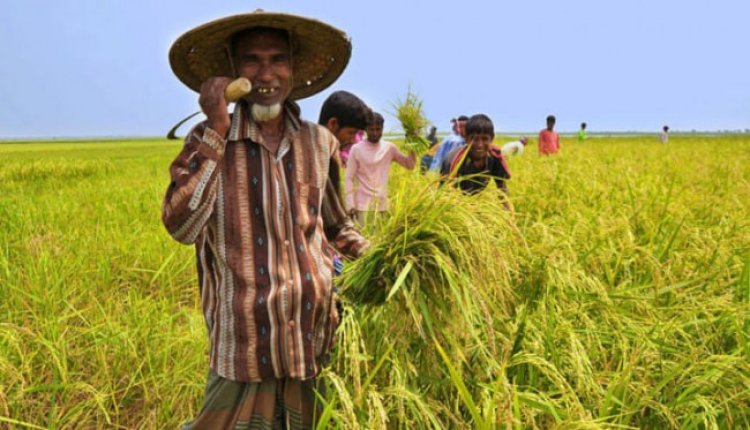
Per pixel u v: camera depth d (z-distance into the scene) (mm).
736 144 26391
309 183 2322
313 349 2307
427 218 2555
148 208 8891
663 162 12648
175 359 3605
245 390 2271
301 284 2227
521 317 3006
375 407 2340
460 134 8680
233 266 2178
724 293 3732
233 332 2197
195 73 2469
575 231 4500
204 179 2027
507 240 3055
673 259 4039
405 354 2635
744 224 4734
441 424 2516
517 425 2307
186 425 2484
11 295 4449
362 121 4711
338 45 2459
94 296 4477
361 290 2664
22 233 6574
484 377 2783
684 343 3143
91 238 6133
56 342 3451
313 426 2408
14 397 3139
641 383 2711
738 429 2680
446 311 2553
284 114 2334
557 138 16219
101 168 19484
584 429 2318
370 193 5484
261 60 2221
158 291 4766
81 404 3195
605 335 3242
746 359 2795
